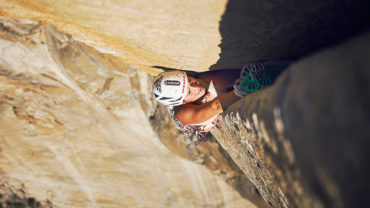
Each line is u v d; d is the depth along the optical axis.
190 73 2.77
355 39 0.76
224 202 6.14
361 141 0.67
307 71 0.86
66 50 4.50
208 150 5.80
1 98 5.00
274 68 2.30
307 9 1.28
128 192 6.16
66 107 5.29
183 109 2.74
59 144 5.64
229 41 1.72
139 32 1.81
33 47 4.36
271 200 2.78
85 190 6.07
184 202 6.21
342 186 0.74
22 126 5.35
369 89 0.65
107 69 4.95
